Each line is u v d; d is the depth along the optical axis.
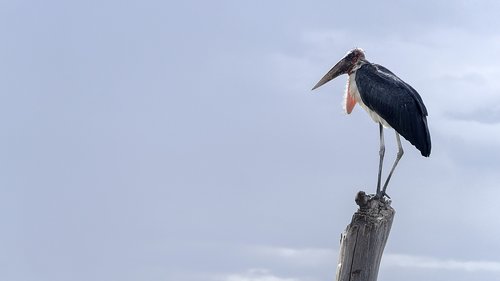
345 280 8.71
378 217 8.80
